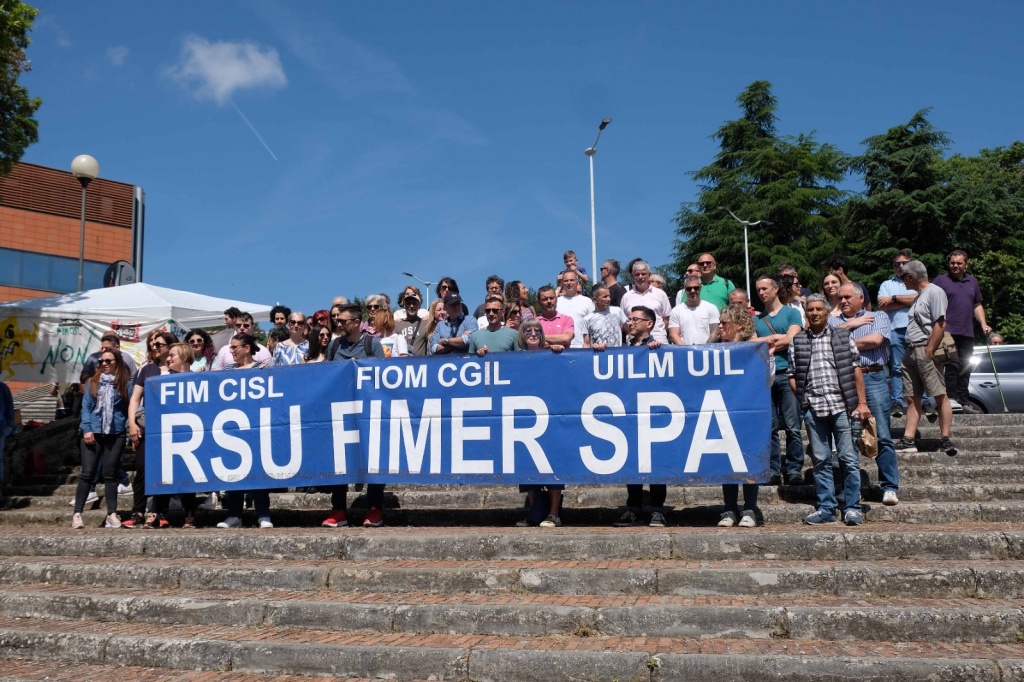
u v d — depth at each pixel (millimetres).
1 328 14570
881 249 41312
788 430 8156
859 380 7070
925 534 6105
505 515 8023
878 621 5012
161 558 7207
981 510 7035
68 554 7562
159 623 6039
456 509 8227
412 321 10438
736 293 9625
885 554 6105
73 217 39719
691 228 54594
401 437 7871
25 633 5824
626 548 6348
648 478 7285
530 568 6004
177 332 15305
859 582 5551
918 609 5016
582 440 7457
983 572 5449
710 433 7207
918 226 40719
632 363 7434
